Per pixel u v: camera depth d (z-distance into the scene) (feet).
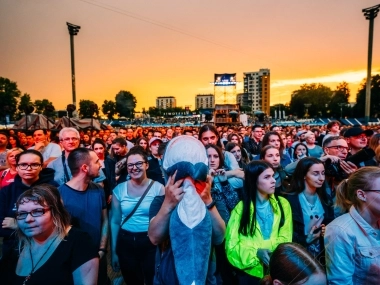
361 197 5.01
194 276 3.26
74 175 8.30
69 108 50.83
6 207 8.04
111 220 9.30
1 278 5.18
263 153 9.97
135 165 9.02
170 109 392.47
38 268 5.01
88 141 31.09
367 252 4.88
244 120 161.17
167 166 3.68
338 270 5.00
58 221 5.27
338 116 253.65
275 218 7.09
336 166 8.55
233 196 8.20
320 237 7.34
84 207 8.09
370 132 12.36
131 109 270.05
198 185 3.63
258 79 537.65
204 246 3.43
